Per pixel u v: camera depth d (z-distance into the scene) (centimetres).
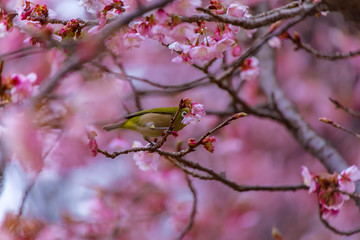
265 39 825
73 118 564
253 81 1756
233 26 625
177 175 1465
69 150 655
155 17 574
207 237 1775
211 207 1862
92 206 1484
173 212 1612
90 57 484
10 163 457
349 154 1928
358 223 1873
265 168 2009
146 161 764
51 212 1661
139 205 1620
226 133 1767
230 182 793
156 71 1973
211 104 1861
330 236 1906
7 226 854
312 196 2077
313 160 2059
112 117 750
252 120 2027
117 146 822
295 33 855
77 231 1402
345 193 760
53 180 1683
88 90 605
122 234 1486
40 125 479
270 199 2111
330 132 1956
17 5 649
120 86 852
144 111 752
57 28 670
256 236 2036
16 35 739
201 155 1988
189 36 564
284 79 1998
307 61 1992
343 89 1931
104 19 611
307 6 650
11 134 414
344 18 582
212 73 995
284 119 1133
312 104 1962
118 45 604
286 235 2038
